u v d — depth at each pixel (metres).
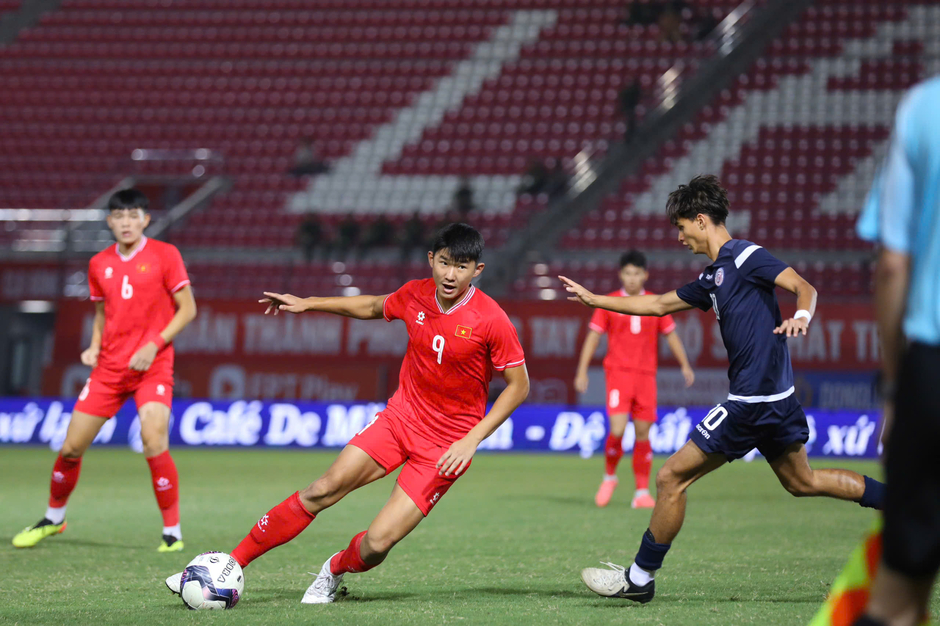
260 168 92.94
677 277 76.06
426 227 81.38
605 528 27.23
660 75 97.44
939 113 7.96
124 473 46.09
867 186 83.38
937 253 7.99
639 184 85.69
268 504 33.59
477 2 108.00
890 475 8.09
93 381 23.22
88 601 15.84
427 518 29.73
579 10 105.50
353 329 71.50
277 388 70.44
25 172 93.06
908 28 98.00
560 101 96.25
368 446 15.88
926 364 7.87
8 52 106.94
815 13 100.00
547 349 68.62
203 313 72.25
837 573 19.12
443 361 15.73
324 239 82.69
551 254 79.56
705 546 23.38
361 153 93.94
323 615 14.41
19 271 76.31
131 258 23.27
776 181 84.44
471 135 94.25
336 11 109.31
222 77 103.38
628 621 13.89
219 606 14.91
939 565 7.97
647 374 33.69
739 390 15.77
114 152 95.81
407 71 101.88
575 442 63.88
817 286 74.75
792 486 16.47
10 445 66.62
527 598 16.25
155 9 110.88
